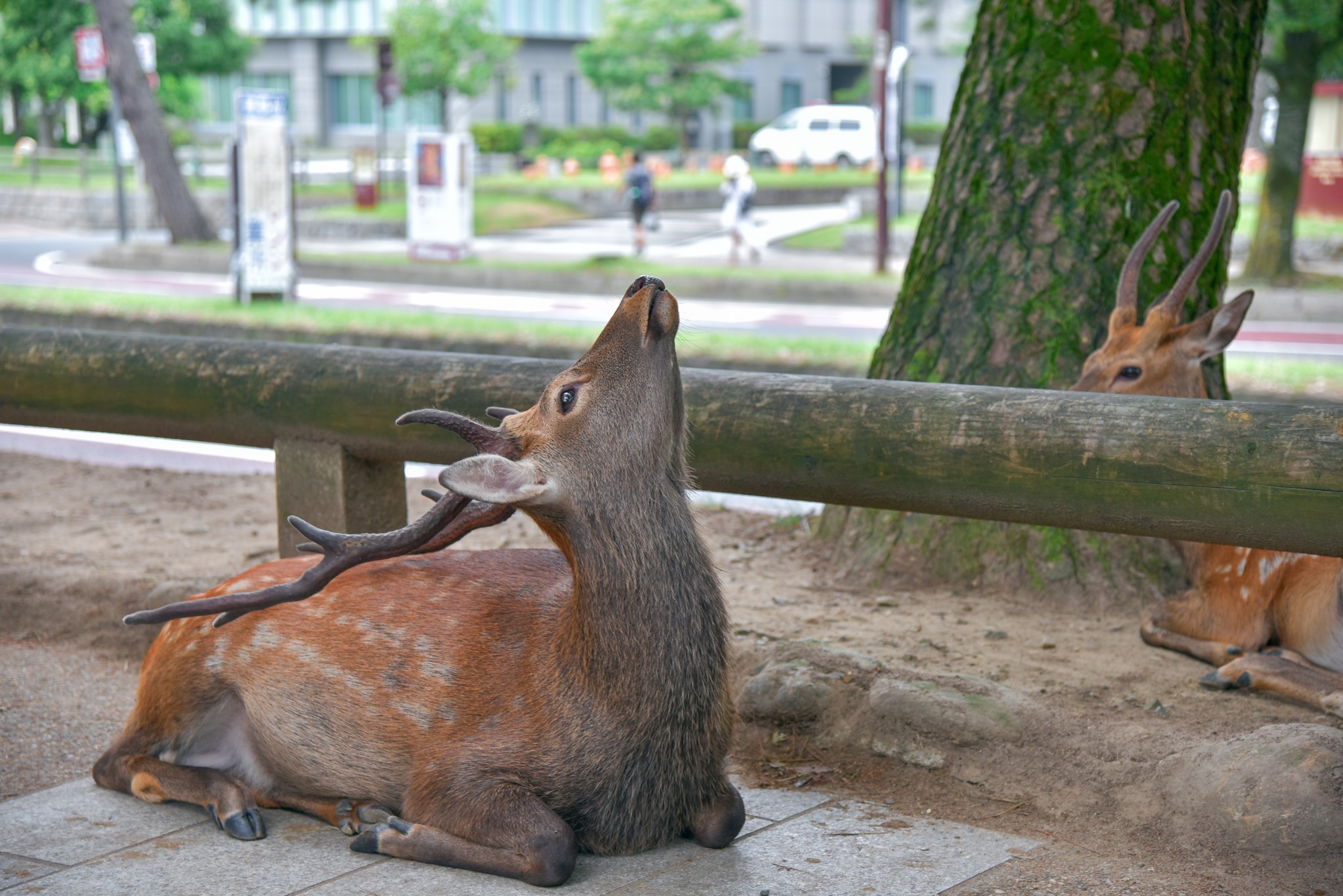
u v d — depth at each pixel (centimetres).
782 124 4681
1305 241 2262
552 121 5081
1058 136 556
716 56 4397
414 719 339
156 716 374
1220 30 566
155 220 3284
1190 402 343
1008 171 563
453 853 323
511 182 3550
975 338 557
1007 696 400
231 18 4062
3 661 510
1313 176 2545
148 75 2694
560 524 317
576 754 319
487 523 331
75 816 365
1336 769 332
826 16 5500
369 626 353
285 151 1711
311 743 354
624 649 315
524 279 2067
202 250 2319
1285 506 322
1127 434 345
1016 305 552
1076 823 359
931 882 322
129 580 566
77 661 512
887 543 555
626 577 314
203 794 359
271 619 363
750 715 426
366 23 4838
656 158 4556
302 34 4953
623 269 2073
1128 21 553
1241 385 1090
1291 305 1783
